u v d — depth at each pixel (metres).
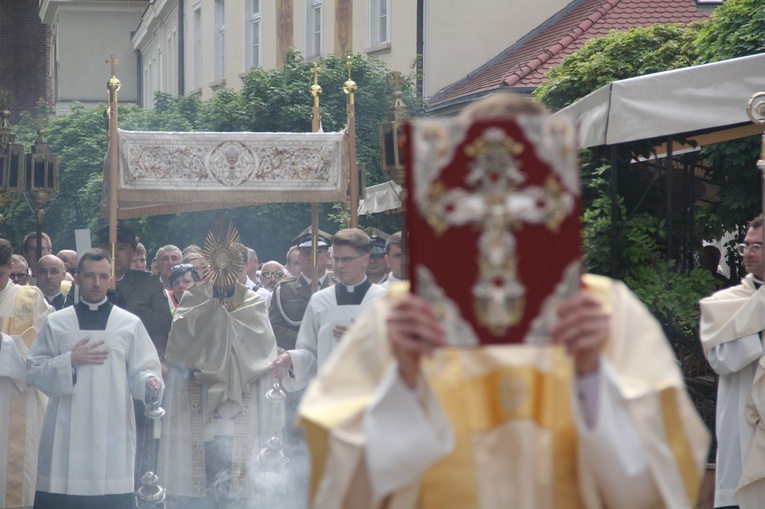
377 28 29.34
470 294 2.84
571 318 2.78
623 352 3.02
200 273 13.52
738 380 8.16
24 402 9.85
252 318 11.09
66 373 9.12
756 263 8.14
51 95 61.78
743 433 8.08
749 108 7.73
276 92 24.72
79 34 54.94
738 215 13.22
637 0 25.73
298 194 11.50
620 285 3.14
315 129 12.54
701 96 8.86
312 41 33.03
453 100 25.55
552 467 2.97
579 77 18.52
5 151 11.94
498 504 2.96
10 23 61.84
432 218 2.85
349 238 9.30
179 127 28.47
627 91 8.98
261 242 23.70
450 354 3.03
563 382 2.99
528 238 2.84
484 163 2.84
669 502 2.86
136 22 55.47
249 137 11.41
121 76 55.59
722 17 14.28
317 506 3.02
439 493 2.98
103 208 12.28
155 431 11.28
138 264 13.12
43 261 12.62
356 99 24.64
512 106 2.97
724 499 8.20
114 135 11.23
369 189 19.67
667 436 2.98
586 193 10.27
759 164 7.85
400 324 2.82
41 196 12.94
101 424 9.29
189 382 11.02
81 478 9.27
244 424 10.98
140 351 9.49
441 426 2.89
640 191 10.40
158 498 10.45
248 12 37.56
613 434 2.81
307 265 11.86
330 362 3.15
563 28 26.14
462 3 27.02
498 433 2.99
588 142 9.41
